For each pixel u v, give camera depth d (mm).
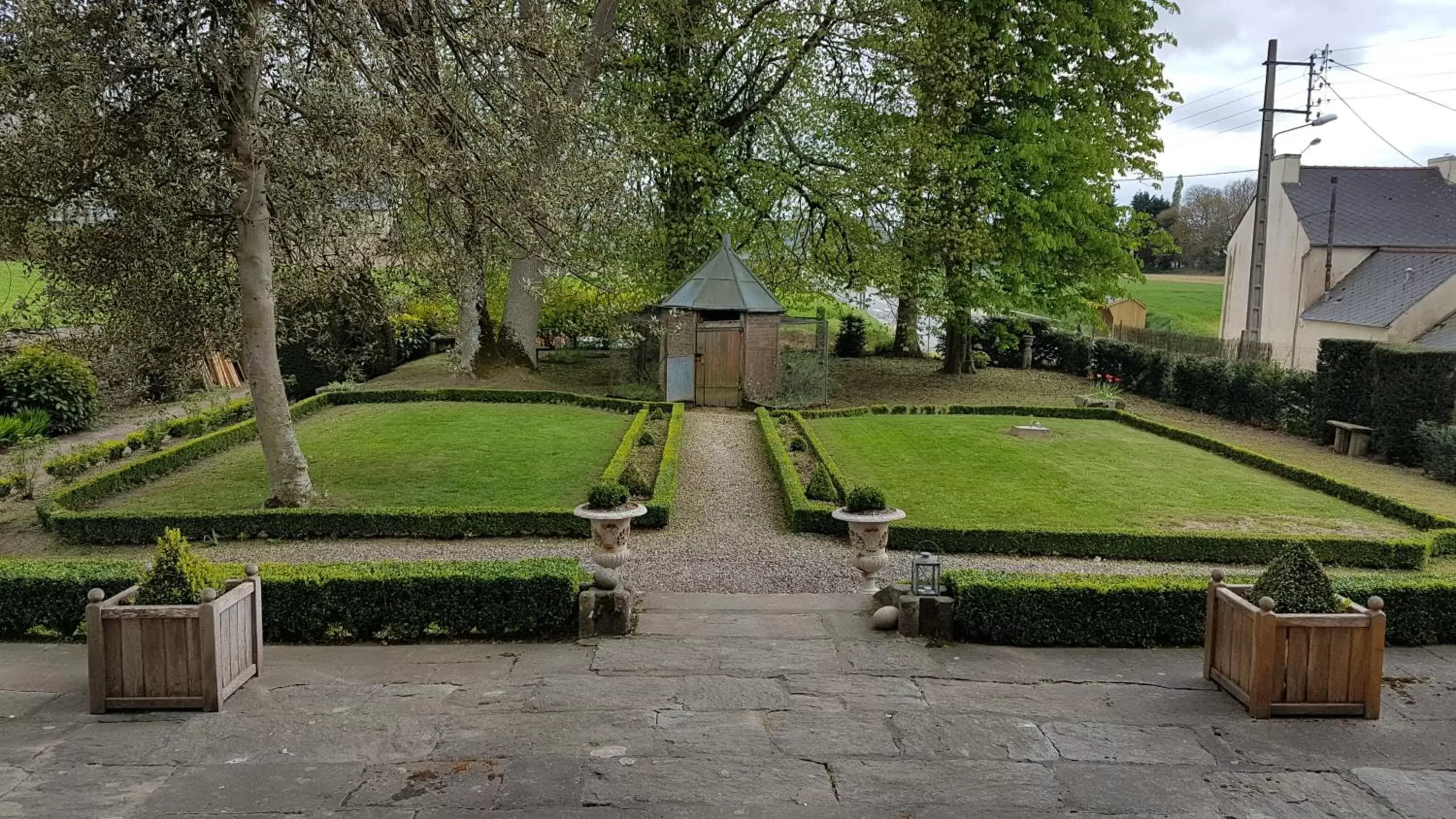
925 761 5445
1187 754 5547
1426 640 7676
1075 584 7578
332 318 16812
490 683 6598
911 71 23406
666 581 9898
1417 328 24781
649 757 5465
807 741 5691
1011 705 6273
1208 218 72625
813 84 23875
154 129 9516
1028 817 4844
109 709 6020
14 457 13930
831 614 8430
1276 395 20922
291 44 10414
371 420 19203
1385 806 4949
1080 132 24125
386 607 7512
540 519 11711
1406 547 10891
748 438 18031
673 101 23516
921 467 15570
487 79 12094
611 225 15398
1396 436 16891
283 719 5961
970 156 23422
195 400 17703
